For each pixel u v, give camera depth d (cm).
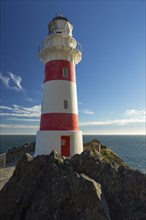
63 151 1962
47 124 2048
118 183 1363
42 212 1179
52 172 1362
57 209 1185
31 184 1370
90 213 1140
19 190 1355
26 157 1521
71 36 2253
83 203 1179
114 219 1218
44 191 1292
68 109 2080
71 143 1981
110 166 1455
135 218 1206
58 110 2045
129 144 14400
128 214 1231
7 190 1397
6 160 2638
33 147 3503
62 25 2284
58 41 2173
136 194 1314
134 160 6531
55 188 1259
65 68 2150
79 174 1330
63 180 1284
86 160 1502
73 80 2198
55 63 2141
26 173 1423
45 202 1223
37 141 2084
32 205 1259
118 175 1405
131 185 1349
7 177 1877
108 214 1195
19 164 1502
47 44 2236
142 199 1290
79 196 1202
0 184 1695
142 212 1224
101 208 1162
